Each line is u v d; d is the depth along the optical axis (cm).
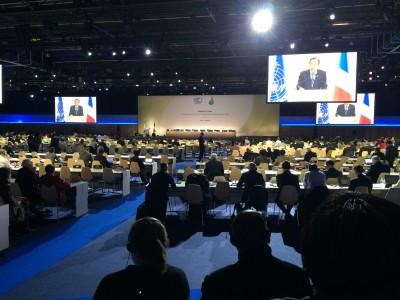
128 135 3116
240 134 2858
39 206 892
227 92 2888
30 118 3288
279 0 1006
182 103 2936
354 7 1112
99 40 1376
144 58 1861
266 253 189
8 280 470
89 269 509
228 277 186
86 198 834
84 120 2686
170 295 184
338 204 60
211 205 903
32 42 1318
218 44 1476
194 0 989
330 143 2050
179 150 1927
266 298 180
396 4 969
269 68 1126
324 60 1076
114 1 1043
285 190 741
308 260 59
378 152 1259
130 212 845
